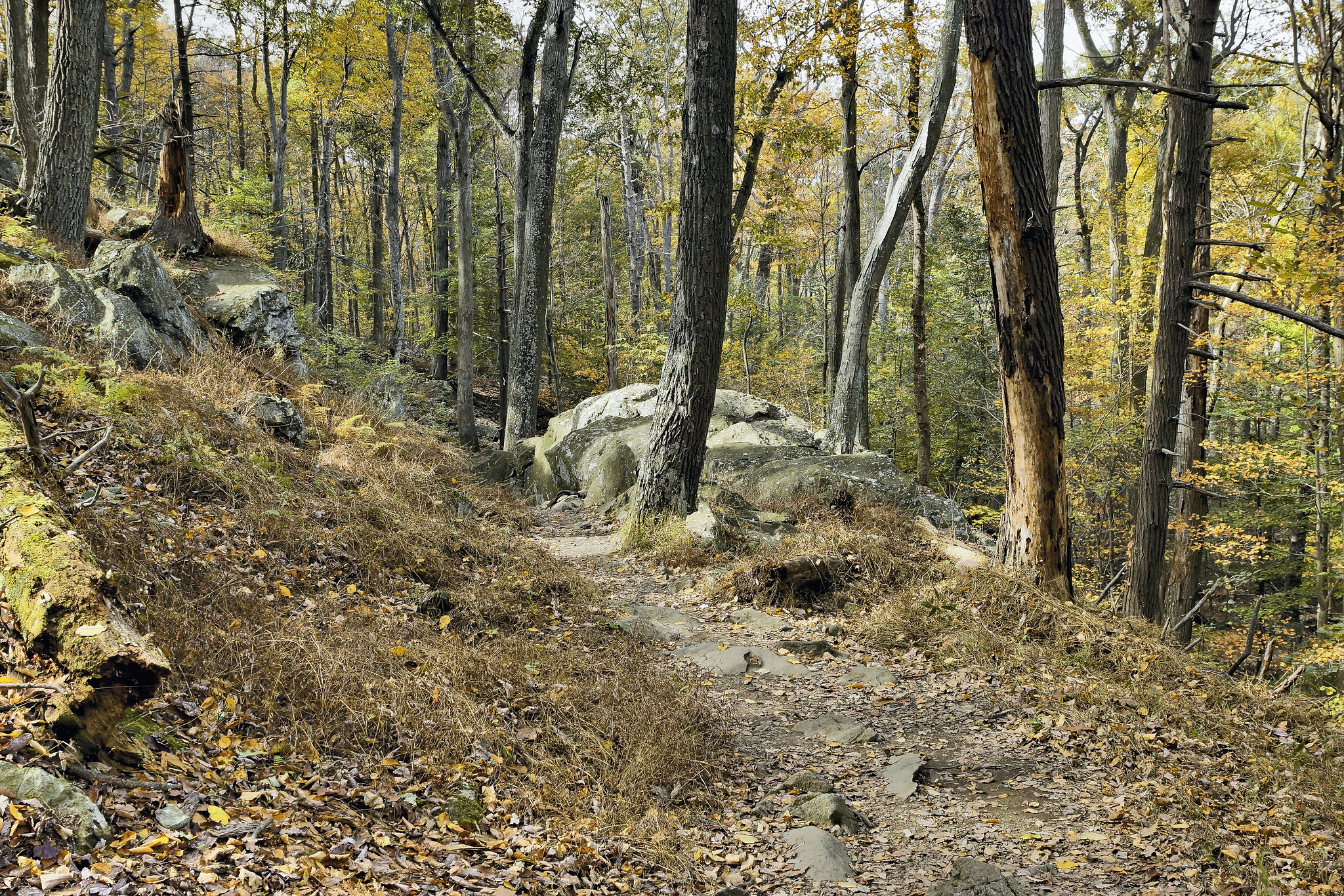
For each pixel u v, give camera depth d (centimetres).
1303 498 1422
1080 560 2062
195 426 723
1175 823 432
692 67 952
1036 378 763
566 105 1992
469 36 1809
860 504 1035
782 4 1290
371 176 3488
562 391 3131
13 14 1031
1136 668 646
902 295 2969
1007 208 746
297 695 428
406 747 421
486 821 386
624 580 880
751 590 814
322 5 2270
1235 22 1206
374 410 1207
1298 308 1279
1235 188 1568
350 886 291
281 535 628
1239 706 604
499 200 2567
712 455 1314
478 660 540
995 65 727
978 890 358
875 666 673
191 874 273
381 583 644
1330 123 1055
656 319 2762
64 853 260
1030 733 550
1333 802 459
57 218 1030
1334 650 1003
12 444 478
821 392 2661
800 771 492
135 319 870
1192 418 1196
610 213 3164
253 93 2688
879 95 1486
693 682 621
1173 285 915
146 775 322
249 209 2030
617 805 428
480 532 845
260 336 1134
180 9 1374
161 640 416
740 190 1466
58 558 370
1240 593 2103
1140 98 2050
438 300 2898
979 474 2356
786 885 384
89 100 1050
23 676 335
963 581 780
